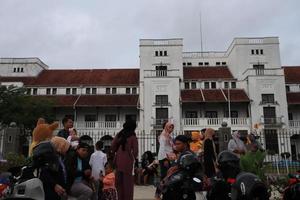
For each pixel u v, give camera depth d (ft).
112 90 148.15
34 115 116.06
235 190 14.83
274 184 35.60
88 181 25.11
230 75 156.04
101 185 31.76
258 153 26.61
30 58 164.45
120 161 24.73
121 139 25.08
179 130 133.39
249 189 14.19
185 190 16.79
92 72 165.07
